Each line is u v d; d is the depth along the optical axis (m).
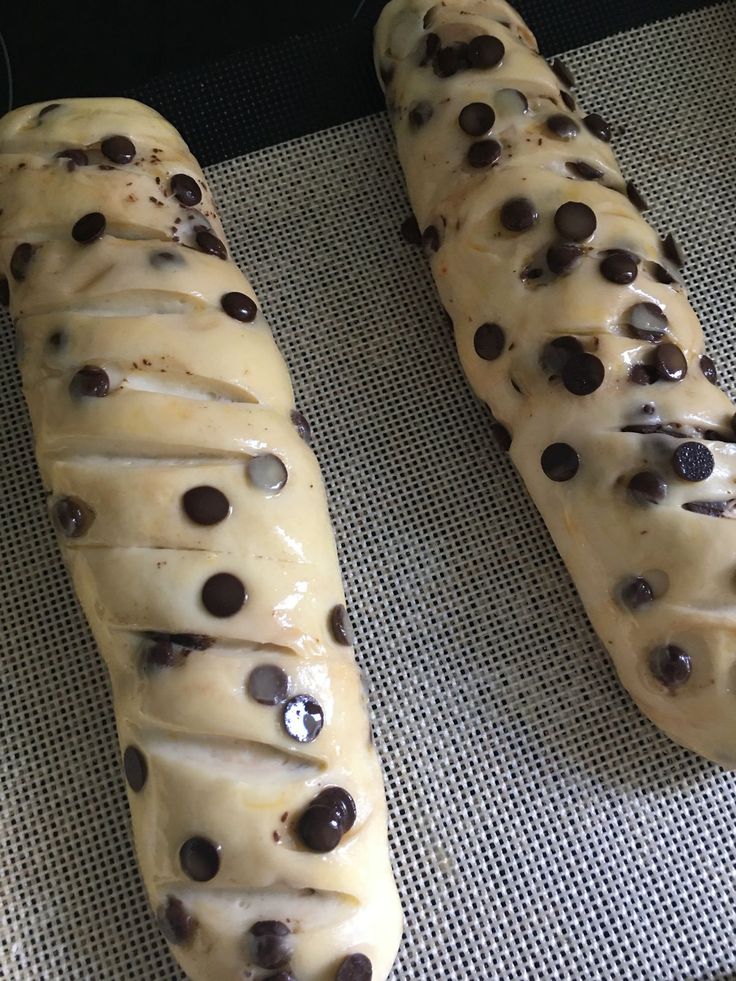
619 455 0.23
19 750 0.25
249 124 0.31
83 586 0.23
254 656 0.21
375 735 0.25
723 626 0.23
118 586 0.22
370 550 0.27
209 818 0.21
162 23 0.32
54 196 0.24
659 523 0.23
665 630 0.23
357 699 0.23
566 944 0.24
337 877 0.21
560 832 0.25
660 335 0.24
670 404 0.24
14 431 0.28
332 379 0.28
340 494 0.27
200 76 0.31
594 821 0.25
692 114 0.31
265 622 0.22
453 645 0.26
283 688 0.21
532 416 0.25
